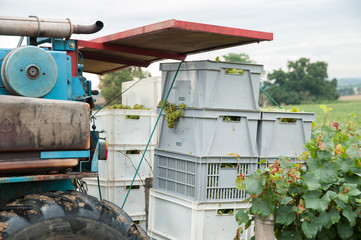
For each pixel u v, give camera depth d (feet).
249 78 14.70
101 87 97.60
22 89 8.70
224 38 13.65
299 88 299.99
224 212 14.29
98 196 18.86
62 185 9.80
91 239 8.87
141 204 18.95
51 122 8.80
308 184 11.84
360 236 13.28
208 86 14.01
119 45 15.21
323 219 12.01
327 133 15.43
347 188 11.96
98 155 10.35
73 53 12.91
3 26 9.78
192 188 14.14
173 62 15.34
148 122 19.36
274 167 11.97
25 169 8.67
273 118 14.98
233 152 14.46
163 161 15.62
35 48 8.80
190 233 13.92
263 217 11.94
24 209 8.41
